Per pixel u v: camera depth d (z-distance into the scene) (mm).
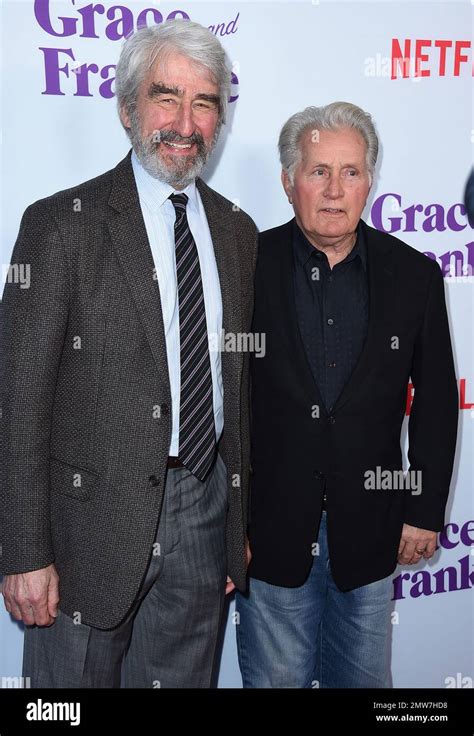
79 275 1368
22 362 1361
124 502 1420
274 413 1595
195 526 1524
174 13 1760
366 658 1694
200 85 1407
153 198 1471
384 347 1567
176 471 1481
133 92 1430
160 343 1398
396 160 1928
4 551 1410
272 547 1624
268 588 1675
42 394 1372
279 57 1820
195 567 1546
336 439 1562
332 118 1514
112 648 1511
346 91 1869
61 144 1761
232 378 1526
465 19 1905
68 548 1452
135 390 1403
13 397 1369
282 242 1641
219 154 1833
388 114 1902
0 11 1688
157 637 1594
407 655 2182
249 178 1859
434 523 1662
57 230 1365
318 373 1576
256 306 1614
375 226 1948
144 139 1427
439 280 1653
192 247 1481
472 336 2059
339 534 1595
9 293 1445
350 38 1849
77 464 1431
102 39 1742
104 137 1777
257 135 1843
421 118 1923
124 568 1428
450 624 2188
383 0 1851
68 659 1480
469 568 2182
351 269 1600
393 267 1610
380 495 1622
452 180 1968
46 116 1744
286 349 1568
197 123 1429
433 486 1660
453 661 2201
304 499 1582
